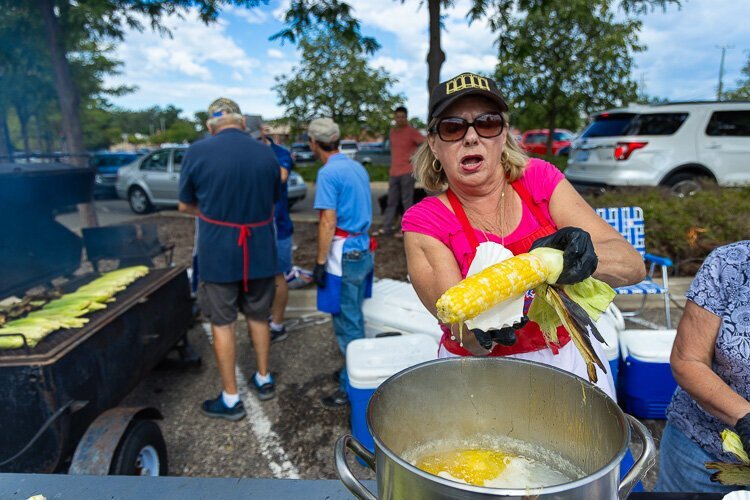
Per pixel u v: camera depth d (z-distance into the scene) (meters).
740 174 7.44
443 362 1.12
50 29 5.45
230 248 2.90
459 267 1.48
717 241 5.11
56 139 26.39
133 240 3.75
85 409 2.17
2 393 1.93
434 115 1.40
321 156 3.25
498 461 1.12
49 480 1.26
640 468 0.85
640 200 5.75
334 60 13.77
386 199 7.73
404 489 0.76
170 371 3.79
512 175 1.50
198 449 2.84
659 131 7.42
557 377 1.06
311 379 3.59
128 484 1.24
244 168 2.87
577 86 10.75
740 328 1.34
